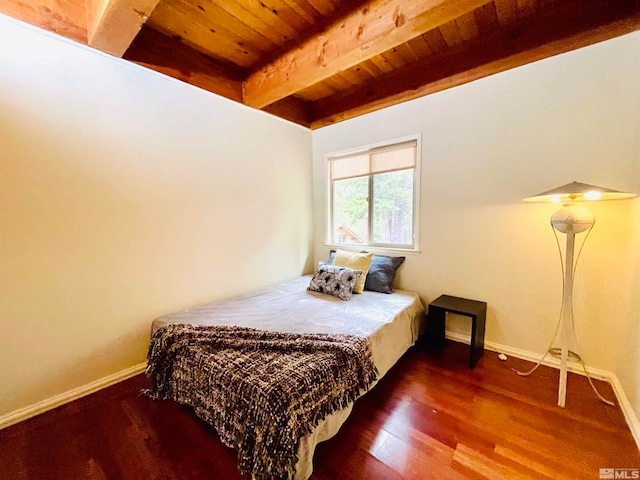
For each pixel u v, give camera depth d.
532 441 1.43
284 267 3.26
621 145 1.78
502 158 2.24
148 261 2.10
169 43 2.10
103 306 1.89
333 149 3.35
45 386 1.68
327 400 1.36
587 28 1.72
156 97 2.08
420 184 2.68
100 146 1.82
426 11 1.40
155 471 1.29
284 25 1.90
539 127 2.07
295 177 3.34
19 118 1.53
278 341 1.66
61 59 1.65
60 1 1.63
